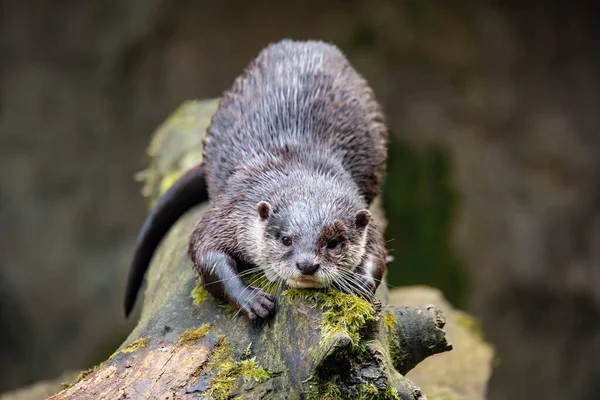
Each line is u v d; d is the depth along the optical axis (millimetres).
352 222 5715
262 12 16422
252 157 6430
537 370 15289
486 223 15672
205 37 16312
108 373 5230
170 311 5754
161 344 5453
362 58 16406
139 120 16016
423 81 16469
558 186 15977
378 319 5070
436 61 16469
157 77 16188
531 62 16625
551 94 16484
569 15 16688
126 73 16125
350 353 4785
